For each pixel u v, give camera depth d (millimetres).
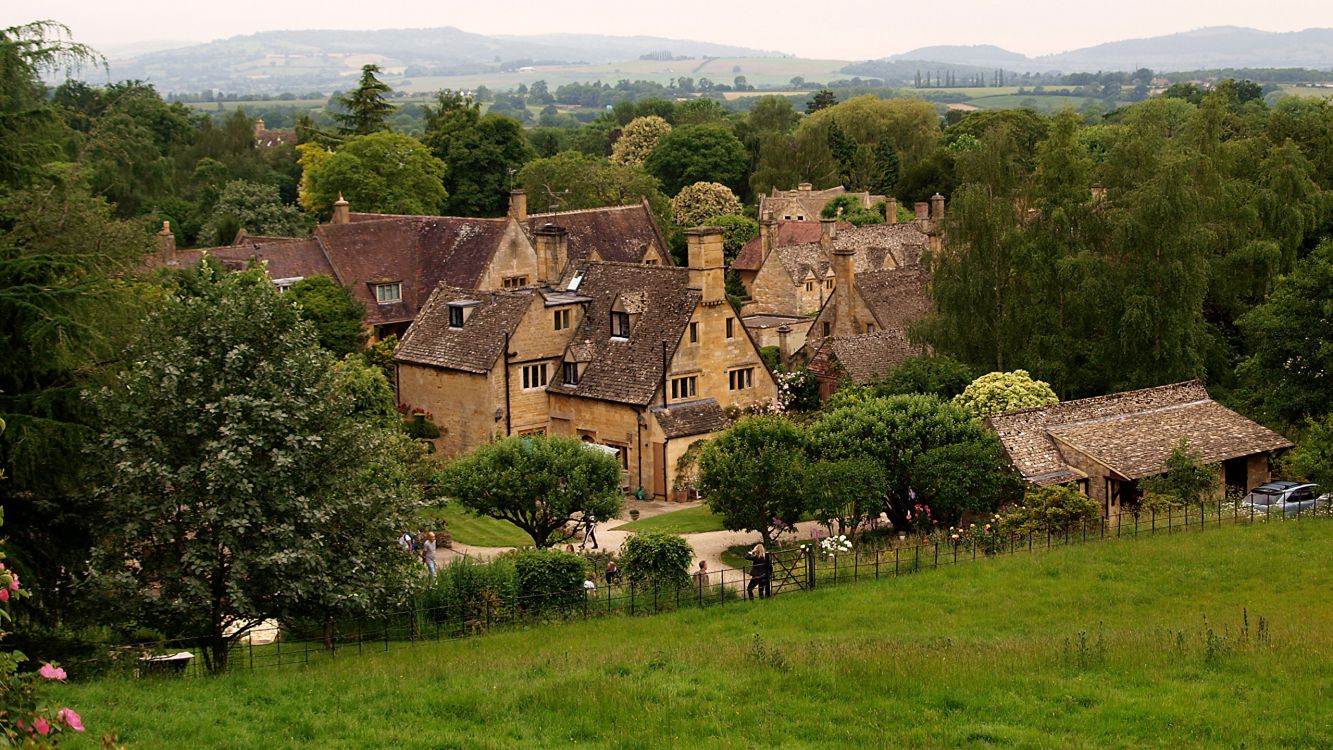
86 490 33875
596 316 74625
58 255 32531
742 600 45438
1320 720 27797
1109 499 57562
